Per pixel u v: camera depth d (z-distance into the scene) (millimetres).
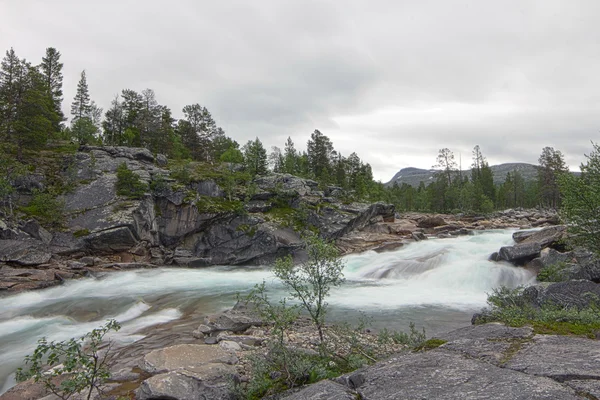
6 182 34344
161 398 8117
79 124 69312
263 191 48438
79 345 7578
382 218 56281
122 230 36250
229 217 42500
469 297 22094
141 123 74000
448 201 110000
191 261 39156
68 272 29812
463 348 6363
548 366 5074
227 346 11766
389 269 30484
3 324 17609
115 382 9617
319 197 52812
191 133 89188
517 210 97312
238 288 27078
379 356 9727
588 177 17812
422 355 6230
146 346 13164
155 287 27672
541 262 23938
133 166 48969
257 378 8375
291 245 40281
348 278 30062
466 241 44469
